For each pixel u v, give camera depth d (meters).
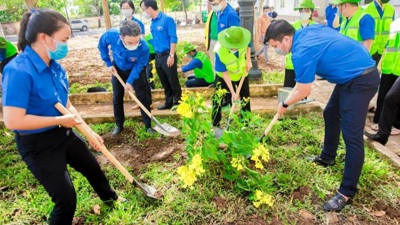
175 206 2.68
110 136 4.11
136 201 2.75
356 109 2.50
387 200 2.68
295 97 2.64
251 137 2.68
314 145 3.63
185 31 19.02
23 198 2.90
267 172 3.08
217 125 3.85
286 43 2.61
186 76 6.70
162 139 3.94
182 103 2.70
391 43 3.76
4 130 4.40
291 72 4.47
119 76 3.90
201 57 5.34
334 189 2.83
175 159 3.45
